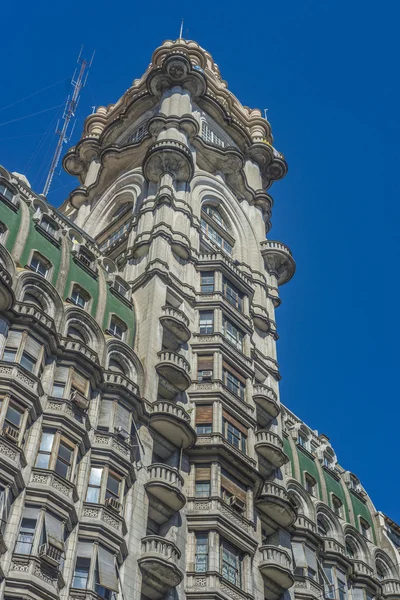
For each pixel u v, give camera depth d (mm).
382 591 55469
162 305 48406
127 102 75500
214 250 58594
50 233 46625
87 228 65000
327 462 62188
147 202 58125
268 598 43031
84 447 37031
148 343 45281
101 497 35781
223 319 51094
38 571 30828
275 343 57500
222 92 77125
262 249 64062
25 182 49938
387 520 62906
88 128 78938
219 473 42156
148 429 41312
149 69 77250
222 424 44750
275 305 61188
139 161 66875
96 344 42469
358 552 56500
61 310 41625
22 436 34438
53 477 34156
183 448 42469
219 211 64562
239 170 67312
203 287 52906
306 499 54000
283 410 61562
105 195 66812
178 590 36844
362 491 63406
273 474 48438
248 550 40781
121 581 34344
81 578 32844
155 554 35719
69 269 45281
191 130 64875
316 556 50531
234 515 41188
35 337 38188
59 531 32844
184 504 39469
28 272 41031
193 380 46625
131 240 56344
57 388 38188
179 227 55375
